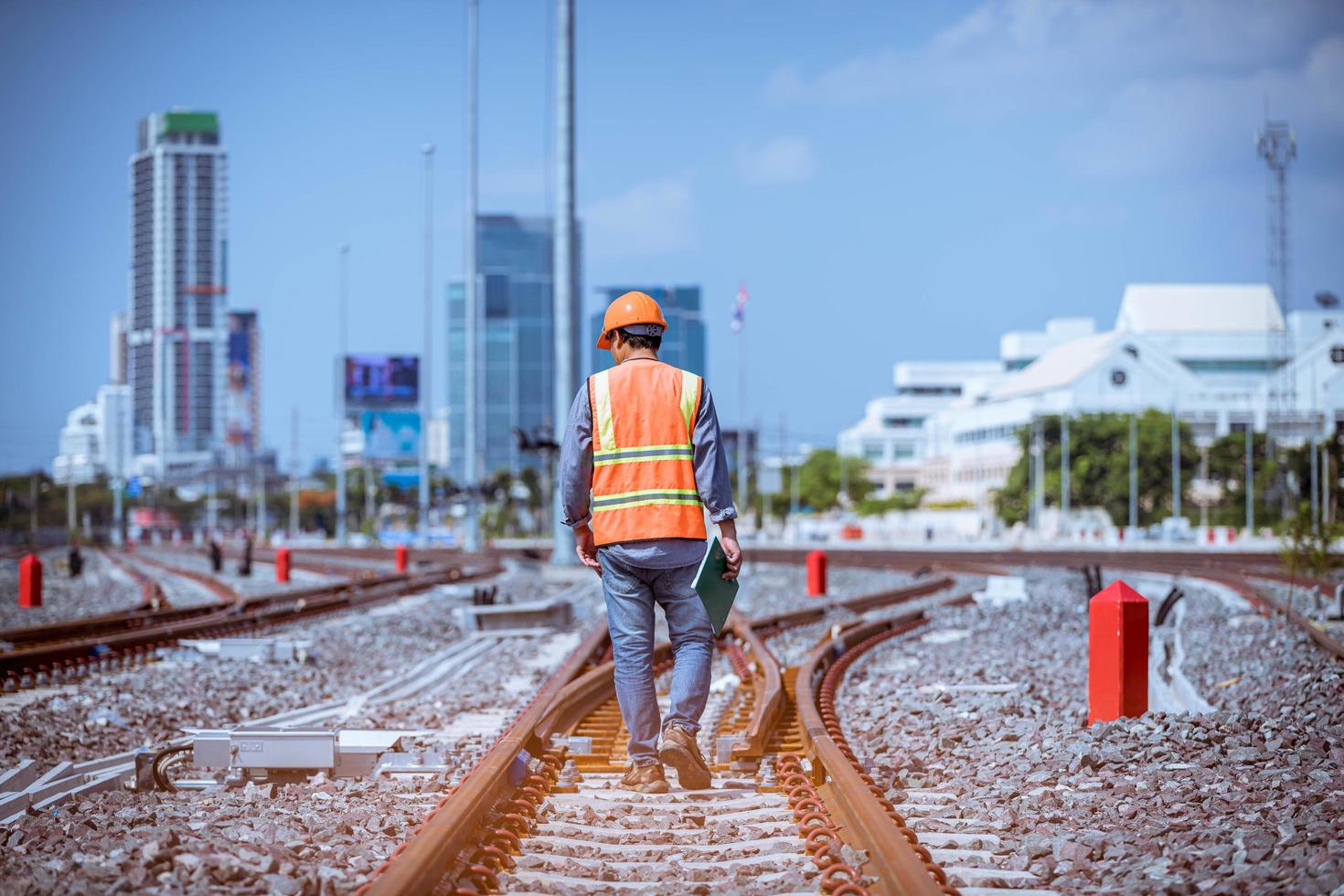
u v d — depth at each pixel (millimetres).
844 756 13836
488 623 39469
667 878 10492
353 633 40719
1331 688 20953
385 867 9172
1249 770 14664
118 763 17406
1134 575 71750
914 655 33719
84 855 10789
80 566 102688
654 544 13203
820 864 10375
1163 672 28984
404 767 15359
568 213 71750
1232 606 47031
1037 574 75625
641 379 13344
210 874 9828
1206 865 10305
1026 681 26328
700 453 13344
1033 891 10078
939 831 12312
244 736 14953
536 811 12594
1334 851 10078
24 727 20547
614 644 13836
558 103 72250
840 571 84375
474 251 113562
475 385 121625
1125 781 14367
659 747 13461
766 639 37906
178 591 79125
